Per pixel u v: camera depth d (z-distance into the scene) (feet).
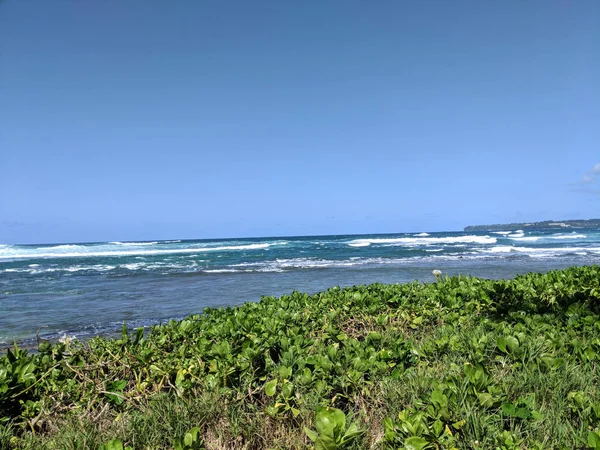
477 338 12.72
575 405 8.70
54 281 65.62
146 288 53.72
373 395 9.96
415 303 18.43
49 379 10.78
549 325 13.79
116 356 11.92
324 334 13.91
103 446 7.73
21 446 8.48
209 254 138.00
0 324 30.68
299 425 8.93
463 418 8.16
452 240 197.26
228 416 9.38
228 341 13.06
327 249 152.05
